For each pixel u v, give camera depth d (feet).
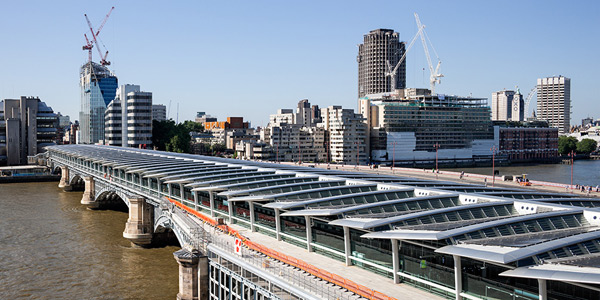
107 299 303.48
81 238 448.24
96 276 344.69
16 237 450.30
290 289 197.67
